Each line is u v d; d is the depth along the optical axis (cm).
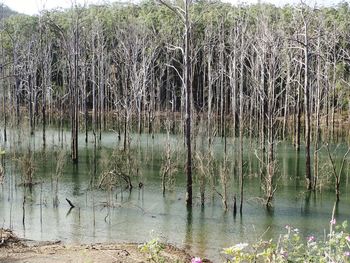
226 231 1484
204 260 1168
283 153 3122
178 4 2930
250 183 2223
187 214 1678
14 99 4559
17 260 1069
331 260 655
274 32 3578
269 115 2052
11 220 1548
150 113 4516
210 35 4488
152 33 5150
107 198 1872
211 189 1978
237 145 3381
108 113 5166
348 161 2797
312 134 3803
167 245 1283
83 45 4559
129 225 1524
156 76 5819
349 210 1783
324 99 3916
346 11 4850
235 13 4909
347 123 4384
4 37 5419
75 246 1223
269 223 1588
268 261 726
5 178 2208
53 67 6169
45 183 2155
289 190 2098
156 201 1859
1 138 3475
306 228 1534
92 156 2994
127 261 1070
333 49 3897
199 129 2714
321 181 2128
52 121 5084
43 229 1459
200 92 5562
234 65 2969
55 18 5872
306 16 2609
